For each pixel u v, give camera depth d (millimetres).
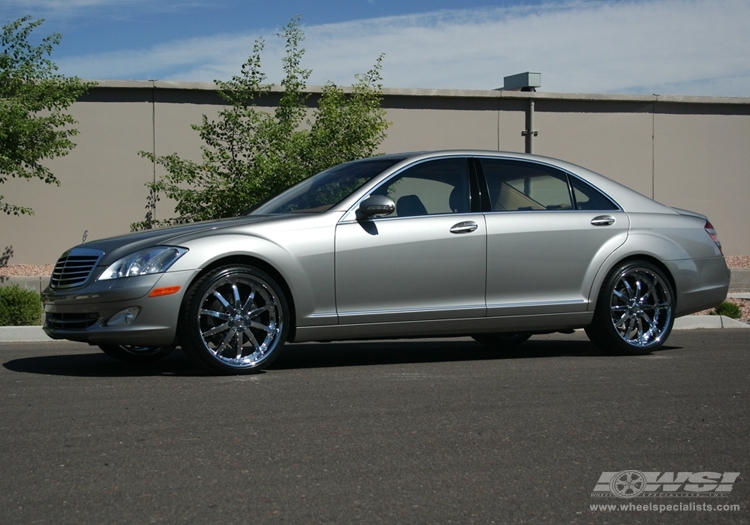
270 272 6398
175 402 5215
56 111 13719
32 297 9680
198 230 6340
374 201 6516
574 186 7543
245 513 3324
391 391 5609
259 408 5059
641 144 17859
